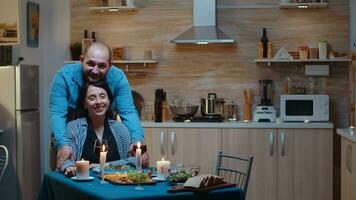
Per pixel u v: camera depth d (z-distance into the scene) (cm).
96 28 705
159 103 659
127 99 438
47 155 709
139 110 698
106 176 345
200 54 695
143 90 702
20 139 599
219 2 690
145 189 317
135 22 703
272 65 684
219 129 641
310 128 630
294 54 669
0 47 637
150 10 700
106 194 301
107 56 401
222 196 317
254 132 637
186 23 696
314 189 633
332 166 630
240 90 690
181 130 647
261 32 685
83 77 414
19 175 602
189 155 646
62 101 420
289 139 634
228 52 691
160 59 700
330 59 652
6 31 612
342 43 675
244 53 689
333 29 676
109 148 394
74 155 387
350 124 661
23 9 664
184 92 698
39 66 702
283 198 637
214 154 642
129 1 684
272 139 634
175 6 696
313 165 632
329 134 629
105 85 396
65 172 364
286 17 682
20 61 655
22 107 601
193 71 696
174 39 670
